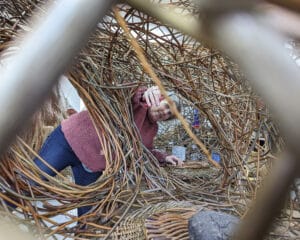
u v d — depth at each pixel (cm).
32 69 15
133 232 73
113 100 103
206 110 116
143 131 119
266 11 13
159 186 103
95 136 111
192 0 16
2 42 69
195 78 112
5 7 77
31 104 15
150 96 115
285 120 12
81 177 116
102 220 82
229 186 104
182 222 74
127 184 95
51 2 18
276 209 13
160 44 99
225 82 109
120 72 107
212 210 84
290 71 13
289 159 12
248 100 97
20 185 76
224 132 112
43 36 16
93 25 16
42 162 95
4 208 68
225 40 13
